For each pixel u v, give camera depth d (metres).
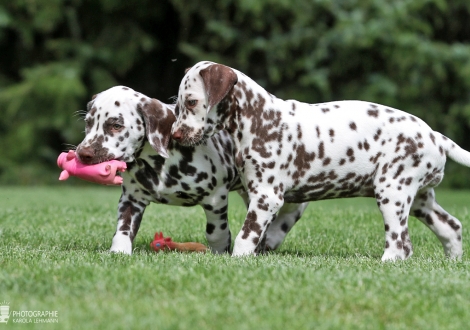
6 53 39.28
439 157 10.73
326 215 16.36
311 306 7.48
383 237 13.72
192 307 7.33
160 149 10.14
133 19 38.19
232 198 25.77
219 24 36.97
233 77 9.98
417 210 11.37
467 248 12.50
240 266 9.02
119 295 7.76
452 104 37.59
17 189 30.30
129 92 10.27
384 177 10.53
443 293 8.07
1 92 36.59
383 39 36.22
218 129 10.28
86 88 37.44
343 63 36.84
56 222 15.26
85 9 37.88
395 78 36.84
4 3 36.81
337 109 10.70
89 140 10.06
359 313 7.39
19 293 7.82
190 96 10.09
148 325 6.73
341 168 10.55
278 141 10.35
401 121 10.62
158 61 39.78
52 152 37.06
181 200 10.92
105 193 26.77
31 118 36.28
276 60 37.06
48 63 37.47
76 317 6.98
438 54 36.28
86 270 8.64
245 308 7.30
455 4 38.59
